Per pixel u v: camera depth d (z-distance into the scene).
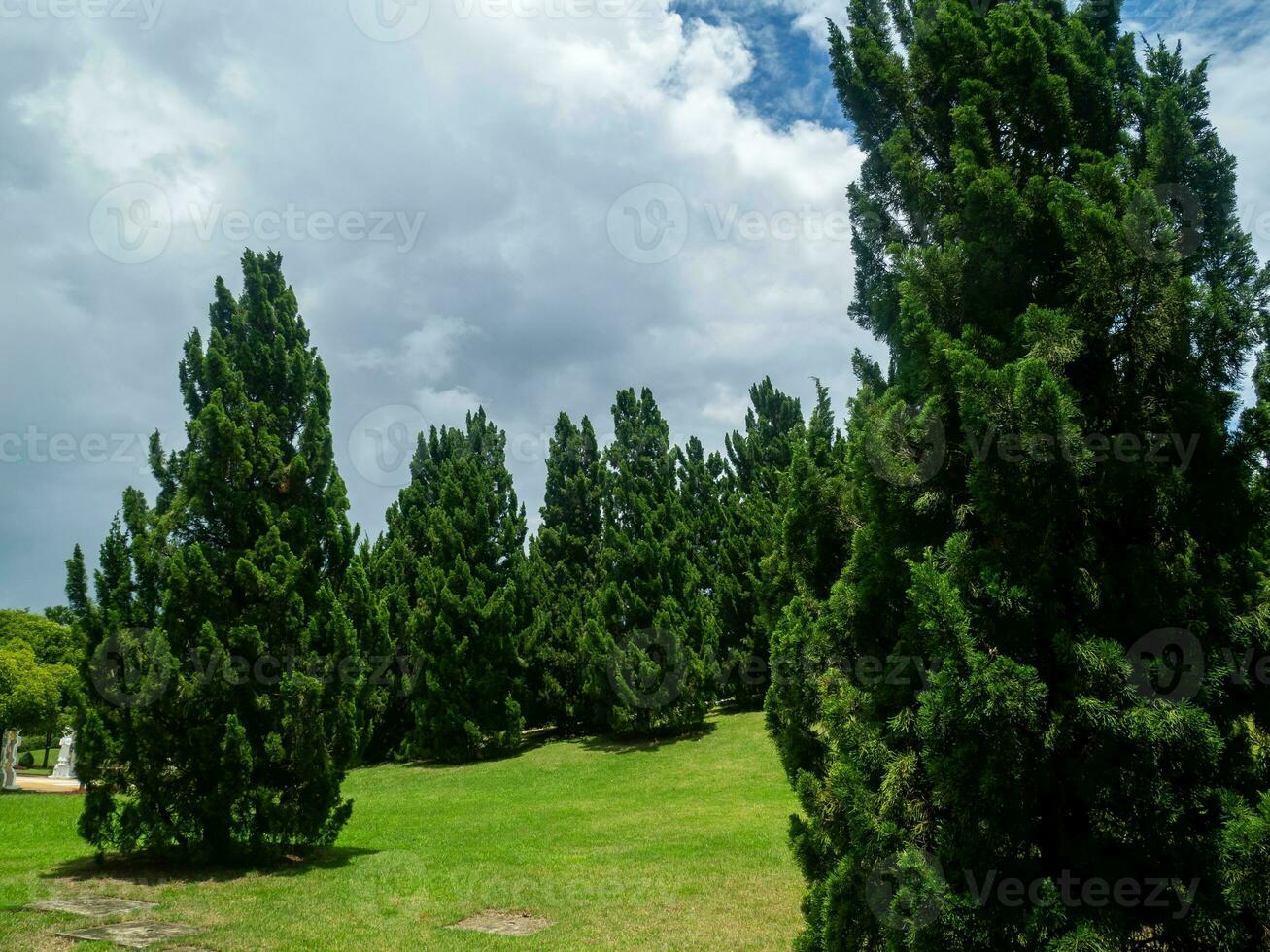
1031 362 4.38
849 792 4.92
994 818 4.31
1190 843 4.10
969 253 5.47
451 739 29.20
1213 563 4.66
